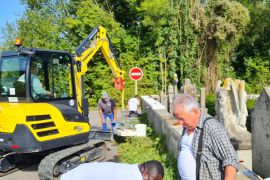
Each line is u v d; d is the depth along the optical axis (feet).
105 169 13.47
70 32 88.12
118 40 83.92
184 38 89.20
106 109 41.91
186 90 47.55
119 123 43.57
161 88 87.92
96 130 37.22
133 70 57.06
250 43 99.66
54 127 29.40
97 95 82.43
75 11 94.27
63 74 32.48
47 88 30.91
